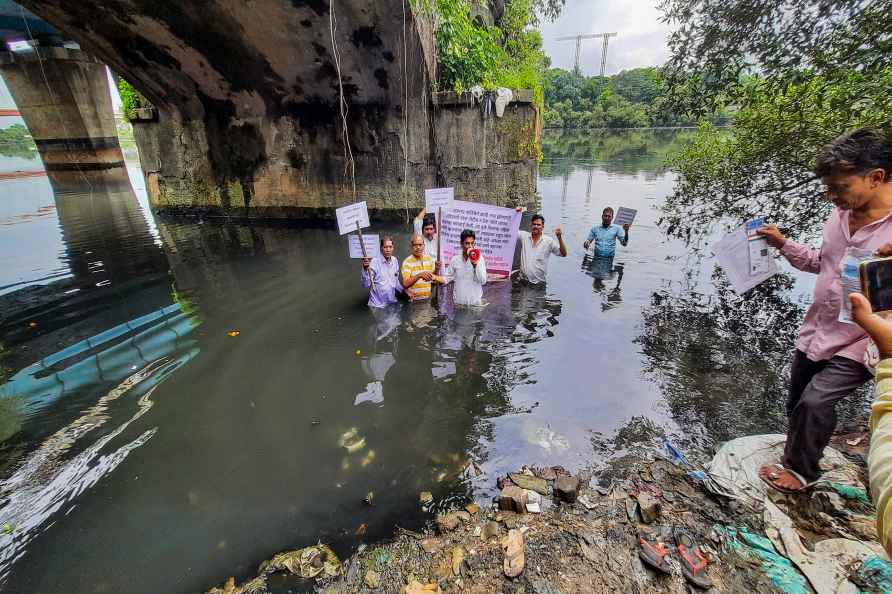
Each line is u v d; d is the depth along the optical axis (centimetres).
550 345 420
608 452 282
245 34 798
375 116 909
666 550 211
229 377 386
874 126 342
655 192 1166
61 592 211
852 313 127
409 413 330
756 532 215
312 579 211
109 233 970
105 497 265
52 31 1836
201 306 543
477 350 417
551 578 201
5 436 320
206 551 229
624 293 537
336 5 712
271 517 247
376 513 247
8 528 246
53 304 564
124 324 500
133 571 220
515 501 241
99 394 369
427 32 791
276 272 664
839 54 359
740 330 436
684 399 331
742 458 259
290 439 308
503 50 1300
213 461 290
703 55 440
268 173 1048
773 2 371
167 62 899
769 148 449
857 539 204
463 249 502
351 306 529
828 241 229
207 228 1011
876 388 123
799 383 255
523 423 313
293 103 952
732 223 617
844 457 258
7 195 1634
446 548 222
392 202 965
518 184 893
